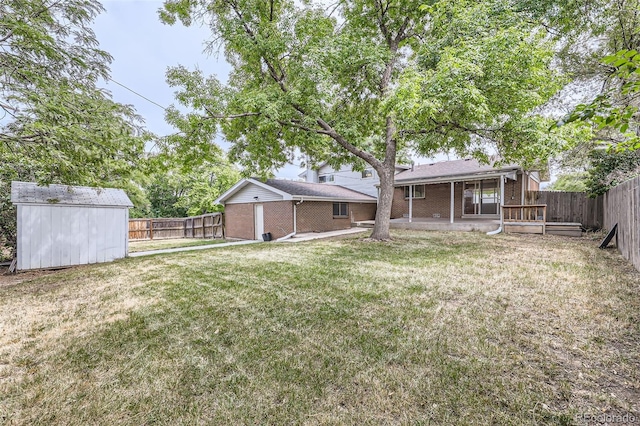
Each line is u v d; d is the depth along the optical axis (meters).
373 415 1.87
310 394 2.09
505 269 5.42
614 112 1.83
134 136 7.20
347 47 7.86
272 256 7.54
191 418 1.89
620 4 7.38
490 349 2.60
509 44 5.86
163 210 24.42
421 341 2.78
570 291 4.08
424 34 9.17
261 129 8.00
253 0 7.86
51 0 6.07
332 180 21.38
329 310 3.63
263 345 2.80
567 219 11.70
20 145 5.62
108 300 4.32
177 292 4.61
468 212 15.16
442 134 8.26
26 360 2.64
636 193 5.12
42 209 7.34
